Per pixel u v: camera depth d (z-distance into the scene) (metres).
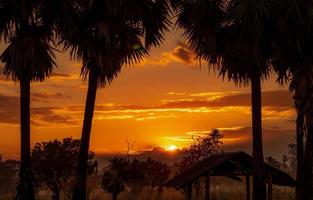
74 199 16.92
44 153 31.83
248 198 23.98
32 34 15.90
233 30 16.67
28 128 16.34
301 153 19.66
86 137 17.36
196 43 17.95
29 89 16.42
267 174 20.55
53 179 31.83
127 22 17.03
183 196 36.66
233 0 16.86
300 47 16.78
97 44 16.64
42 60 15.83
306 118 17.80
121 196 39.00
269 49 17.45
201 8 17.09
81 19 16.64
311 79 17.09
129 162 36.75
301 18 16.45
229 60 17.75
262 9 15.79
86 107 17.53
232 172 21.16
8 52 16.02
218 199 34.88
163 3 17.52
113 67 17.34
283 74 18.23
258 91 17.58
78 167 17.19
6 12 15.94
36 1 15.64
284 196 33.38
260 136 17.52
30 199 16.00
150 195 38.75
